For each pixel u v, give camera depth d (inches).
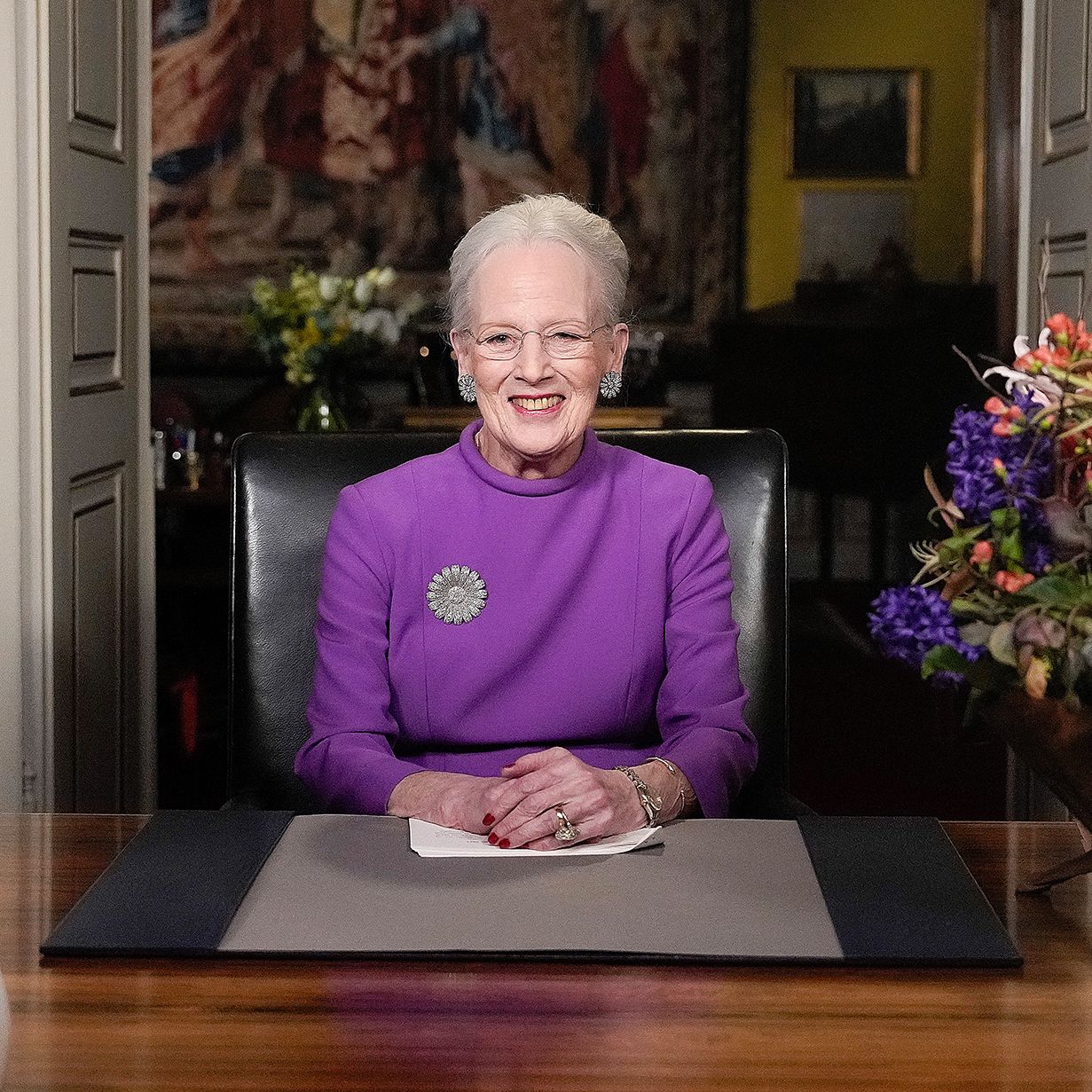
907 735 215.5
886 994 42.0
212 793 179.0
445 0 302.0
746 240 311.7
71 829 57.1
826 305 311.1
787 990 42.1
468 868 51.1
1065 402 46.9
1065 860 53.9
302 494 76.4
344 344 198.7
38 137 103.8
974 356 275.0
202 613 229.8
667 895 48.5
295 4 298.7
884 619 47.6
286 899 48.1
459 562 71.5
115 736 122.0
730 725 69.4
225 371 300.7
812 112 309.6
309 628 75.8
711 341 311.9
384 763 65.2
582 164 308.8
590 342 69.7
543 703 71.5
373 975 43.0
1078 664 44.9
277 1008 40.9
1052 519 46.5
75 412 111.6
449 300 71.6
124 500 124.9
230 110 299.4
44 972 43.3
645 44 307.3
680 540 73.7
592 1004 41.2
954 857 52.1
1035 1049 38.8
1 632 105.7
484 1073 37.4
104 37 117.6
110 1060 38.1
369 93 302.0
